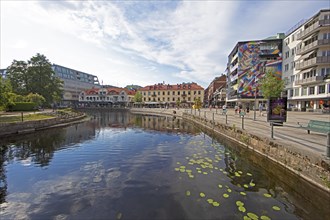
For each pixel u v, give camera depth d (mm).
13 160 9570
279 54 43969
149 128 22375
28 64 50125
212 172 7367
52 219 4492
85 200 5367
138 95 84375
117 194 5684
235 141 12258
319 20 31000
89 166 8508
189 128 21969
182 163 8570
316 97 32531
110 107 80125
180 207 4883
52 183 6645
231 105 60438
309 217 4445
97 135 17500
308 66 33500
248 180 6590
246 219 4320
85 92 95625
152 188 6055
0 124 15695
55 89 53844
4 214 4730
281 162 7422
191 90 80938
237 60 49312
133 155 10281
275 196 5453
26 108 35094
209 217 4426
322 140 8625
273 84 33000
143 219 4398
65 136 16953
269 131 11375
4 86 19766
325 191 5289
